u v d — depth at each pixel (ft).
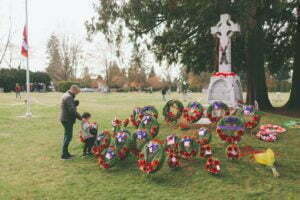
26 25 72.23
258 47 72.95
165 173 33.68
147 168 32.58
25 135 51.49
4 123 61.87
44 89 253.24
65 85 227.61
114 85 273.95
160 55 77.20
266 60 81.56
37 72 260.83
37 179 32.91
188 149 36.32
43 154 40.78
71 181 32.35
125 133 37.65
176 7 62.90
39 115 73.31
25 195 29.37
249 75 74.23
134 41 71.82
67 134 38.40
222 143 41.83
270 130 46.21
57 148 43.21
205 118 51.19
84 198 28.84
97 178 33.04
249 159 36.68
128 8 66.85
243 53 78.33
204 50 76.18
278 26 76.59
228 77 56.49
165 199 28.58
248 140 43.45
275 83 261.03
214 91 57.21
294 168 34.58
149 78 298.56
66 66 263.90
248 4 57.31
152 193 29.68
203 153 36.37
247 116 46.47
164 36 71.46
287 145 41.83
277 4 59.67
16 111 81.41
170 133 46.98
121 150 36.37
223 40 58.23
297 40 75.56
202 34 71.56
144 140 37.40
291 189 30.19
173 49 75.10
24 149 43.24
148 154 33.14
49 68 279.90
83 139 39.29
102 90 228.63
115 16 68.95
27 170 35.40
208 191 30.12
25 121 64.39
